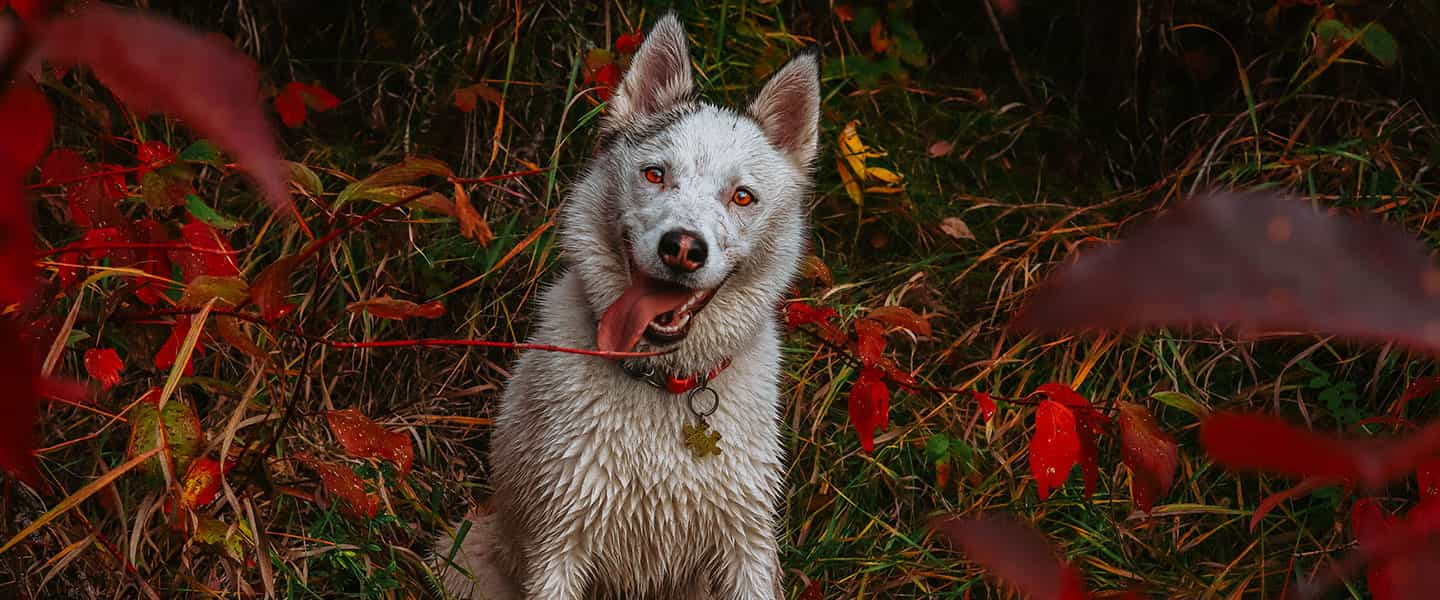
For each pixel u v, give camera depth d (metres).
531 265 4.70
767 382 3.59
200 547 3.32
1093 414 3.01
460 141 5.12
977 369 4.72
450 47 5.36
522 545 3.60
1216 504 4.21
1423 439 0.39
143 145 3.10
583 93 4.75
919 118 5.90
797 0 6.05
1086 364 4.37
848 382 4.61
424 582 3.78
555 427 3.40
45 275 3.08
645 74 3.79
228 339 2.78
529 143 5.11
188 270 3.06
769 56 5.39
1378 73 5.37
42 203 3.91
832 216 5.25
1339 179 4.96
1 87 0.43
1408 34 5.26
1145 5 5.78
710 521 3.45
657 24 3.78
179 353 2.82
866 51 6.10
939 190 5.49
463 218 2.39
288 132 5.27
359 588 3.71
